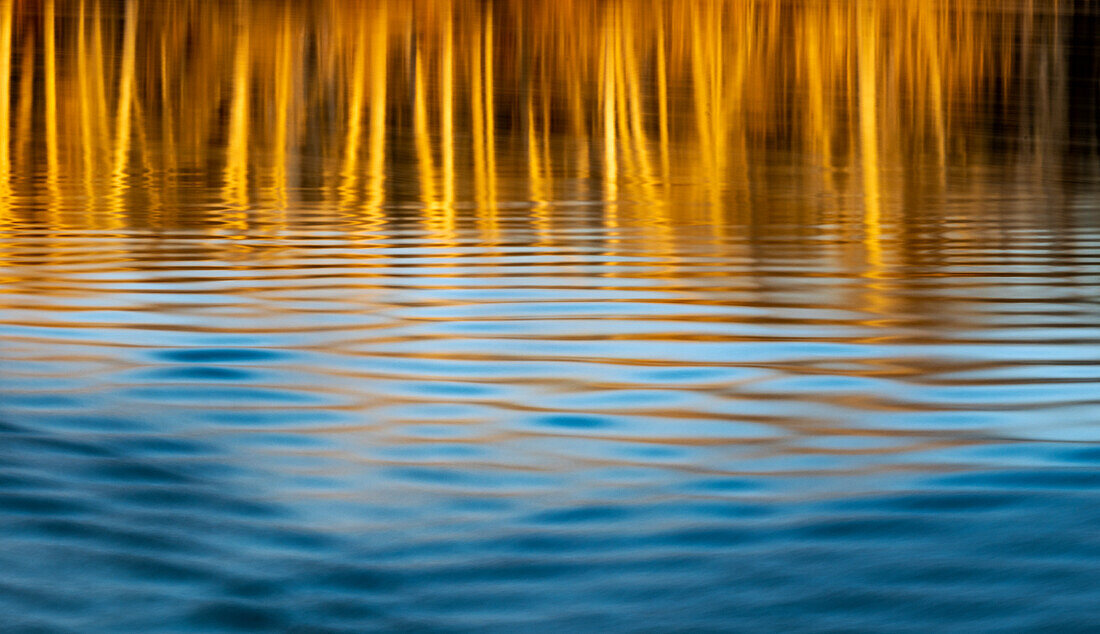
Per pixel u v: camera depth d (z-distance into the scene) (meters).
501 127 40.72
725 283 17.69
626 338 14.41
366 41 66.88
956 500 8.78
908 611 6.88
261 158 32.53
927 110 47.50
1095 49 71.75
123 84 48.94
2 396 11.30
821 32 75.88
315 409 11.29
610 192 27.38
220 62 56.94
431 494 9.04
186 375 12.41
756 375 12.82
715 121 42.50
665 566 7.61
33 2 77.75
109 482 8.88
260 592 7.16
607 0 91.75
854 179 30.34
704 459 9.98
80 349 13.41
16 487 8.59
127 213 23.48
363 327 14.77
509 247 20.34
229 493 8.87
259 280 17.52
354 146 35.47
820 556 7.71
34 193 25.78
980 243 21.42
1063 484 9.12
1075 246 21.14
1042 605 6.90
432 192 27.09
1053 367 13.16
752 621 6.82
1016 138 40.00
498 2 89.38
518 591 7.28
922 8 92.31
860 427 10.92
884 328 15.07
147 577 7.26
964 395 12.05
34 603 6.81
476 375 12.68
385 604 7.09
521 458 9.97
